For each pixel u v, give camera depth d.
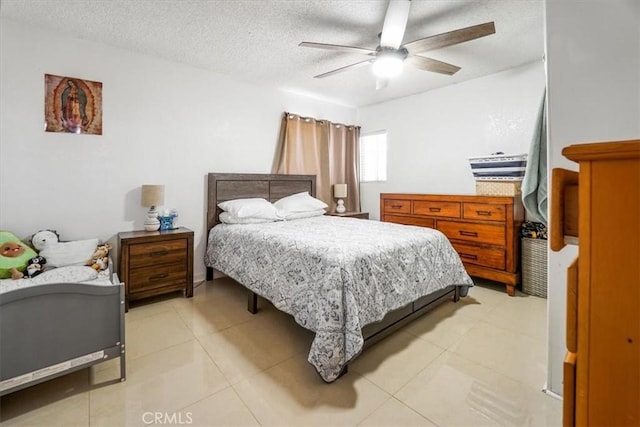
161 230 2.94
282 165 3.92
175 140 3.13
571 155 0.52
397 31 2.02
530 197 1.91
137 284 2.61
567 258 1.48
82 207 2.65
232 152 3.55
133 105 2.87
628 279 0.48
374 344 2.05
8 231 2.29
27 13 2.22
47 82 2.46
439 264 2.50
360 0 2.06
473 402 1.51
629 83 1.26
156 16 2.26
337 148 4.59
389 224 3.06
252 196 3.64
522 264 2.99
